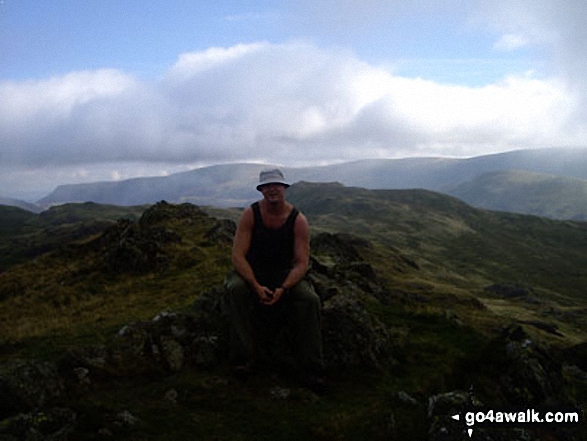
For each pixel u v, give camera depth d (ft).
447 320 19.07
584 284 246.88
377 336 15.03
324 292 16.99
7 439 8.62
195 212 73.77
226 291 12.78
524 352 14.44
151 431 9.84
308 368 12.34
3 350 17.51
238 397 11.55
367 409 11.34
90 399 11.03
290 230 12.43
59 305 38.19
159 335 14.17
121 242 49.16
